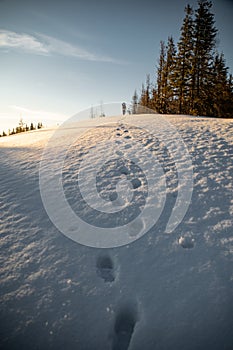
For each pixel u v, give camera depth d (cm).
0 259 257
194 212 307
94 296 214
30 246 273
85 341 185
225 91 2114
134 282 224
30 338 188
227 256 242
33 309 206
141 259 248
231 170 398
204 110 1773
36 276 236
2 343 185
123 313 205
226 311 195
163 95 2016
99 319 197
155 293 213
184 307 200
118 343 186
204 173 394
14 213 333
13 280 232
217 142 519
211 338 180
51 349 182
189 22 1786
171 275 228
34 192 382
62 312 203
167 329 187
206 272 227
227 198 330
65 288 222
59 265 246
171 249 256
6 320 199
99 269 244
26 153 594
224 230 275
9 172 473
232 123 692
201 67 1770
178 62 1831
